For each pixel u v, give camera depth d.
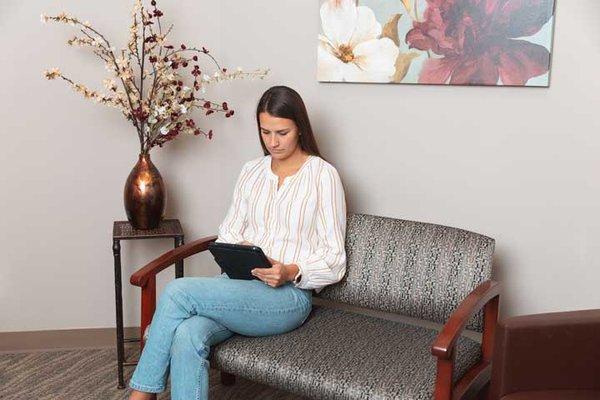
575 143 2.00
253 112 2.53
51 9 2.40
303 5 2.35
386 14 2.18
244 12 2.48
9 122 2.44
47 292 2.59
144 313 1.94
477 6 2.04
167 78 2.30
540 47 1.98
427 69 2.15
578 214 2.03
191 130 2.39
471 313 1.61
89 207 2.56
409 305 1.96
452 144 2.18
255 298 1.82
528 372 1.56
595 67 1.94
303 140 2.05
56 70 2.25
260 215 2.06
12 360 2.47
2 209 2.50
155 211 2.33
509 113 2.07
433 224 2.01
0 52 2.39
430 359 1.71
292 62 2.42
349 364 1.67
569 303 2.08
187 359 1.71
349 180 2.38
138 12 2.46
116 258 2.27
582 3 1.93
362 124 2.32
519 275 2.14
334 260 1.97
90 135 2.51
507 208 2.12
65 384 2.29
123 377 2.34
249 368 1.72
